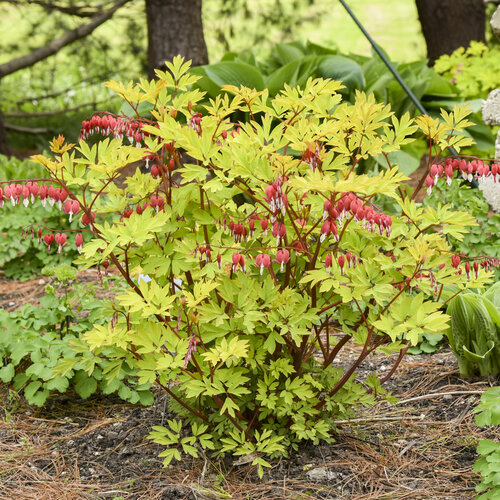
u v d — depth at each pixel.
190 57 7.19
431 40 9.47
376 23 17.62
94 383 3.04
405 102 6.21
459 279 2.52
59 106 11.63
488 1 4.16
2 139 8.88
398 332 2.38
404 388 3.30
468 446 2.77
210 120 2.50
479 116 6.28
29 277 5.08
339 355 3.67
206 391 2.53
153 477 2.63
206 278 2.54
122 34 10.34
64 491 2.55
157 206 2.50
